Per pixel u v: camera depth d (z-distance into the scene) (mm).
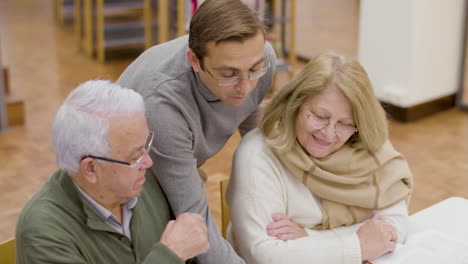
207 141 2182
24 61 7910
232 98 1872
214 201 4258
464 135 5566
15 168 4871
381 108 2168
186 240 1745
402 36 5672
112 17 9078
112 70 7625
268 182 2209
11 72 7418
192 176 1965
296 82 2129
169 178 1940
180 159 1928
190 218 1798
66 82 7070
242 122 2506
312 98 2102
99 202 1728
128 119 1621
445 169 4871
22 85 6926
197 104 2027
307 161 2197
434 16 5684
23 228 1674
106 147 1605
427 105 5961
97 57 8203
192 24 1812
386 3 5707
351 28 9070
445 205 2566
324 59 2094
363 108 2082
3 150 5215
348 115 2100
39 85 6941
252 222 2174
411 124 5844
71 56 8211
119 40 8070
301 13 9734
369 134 2152
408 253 2129
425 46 5723
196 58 1849
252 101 2275
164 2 6930
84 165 1619
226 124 2182
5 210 4207
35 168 4875
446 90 6078
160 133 1895
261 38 1781
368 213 2324
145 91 1941
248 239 2168
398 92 5812
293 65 6988
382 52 5871
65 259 1640
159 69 1980
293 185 2264
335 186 2254
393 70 5836
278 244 2127
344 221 2293
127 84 2059
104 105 1605
